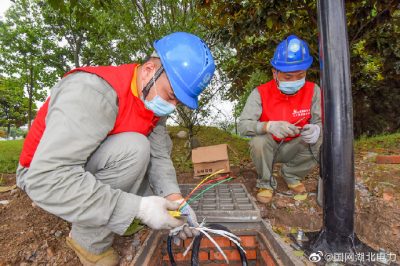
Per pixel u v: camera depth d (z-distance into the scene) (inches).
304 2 165.9
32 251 74.3
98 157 64.4
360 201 97.0
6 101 952.9
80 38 683.4
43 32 816.9
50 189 48.9
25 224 87.5
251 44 188.1
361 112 302.5
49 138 49.5
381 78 273.3
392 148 167.6
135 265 64.5
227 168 127.0
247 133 103.2
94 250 67.6
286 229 88.7
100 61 184.5
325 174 70.3
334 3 66.8
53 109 52.2
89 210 50.4
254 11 160.9
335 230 69.2
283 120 102.0
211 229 68.4
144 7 158.7
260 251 83.0
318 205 97.7
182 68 58.7
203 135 241.8
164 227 55.0
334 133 67.2
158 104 61.6
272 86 105.3
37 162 48.6
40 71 886.4
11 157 168.1
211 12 176.6
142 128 66.7
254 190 115.6
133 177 66.4
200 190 112.7
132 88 61.6
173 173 80.4
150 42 160.9
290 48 92.0
